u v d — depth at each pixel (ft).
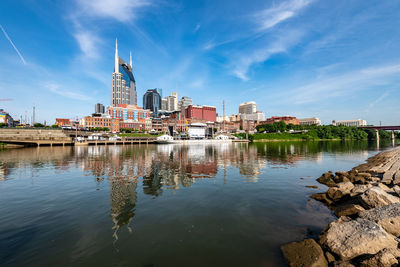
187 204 41.09
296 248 23.80
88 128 492.95
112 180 64.80
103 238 27.53
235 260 22.61
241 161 112.88
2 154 161.99
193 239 27.14
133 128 593.42
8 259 22.76
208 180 63.87
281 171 79.92
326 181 60.44
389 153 125.59
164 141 345.72
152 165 98.68
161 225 31.50
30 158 132.77
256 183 59.47
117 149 223.92
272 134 506.07
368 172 71.41
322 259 21.79
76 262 22.29
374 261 19.76
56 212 37.19
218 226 31.04
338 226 26.30
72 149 222.28
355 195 40.37
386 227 26.61
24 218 34.42
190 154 159.43
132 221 33.06
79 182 62.23
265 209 38.11
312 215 35.14
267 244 25.80
